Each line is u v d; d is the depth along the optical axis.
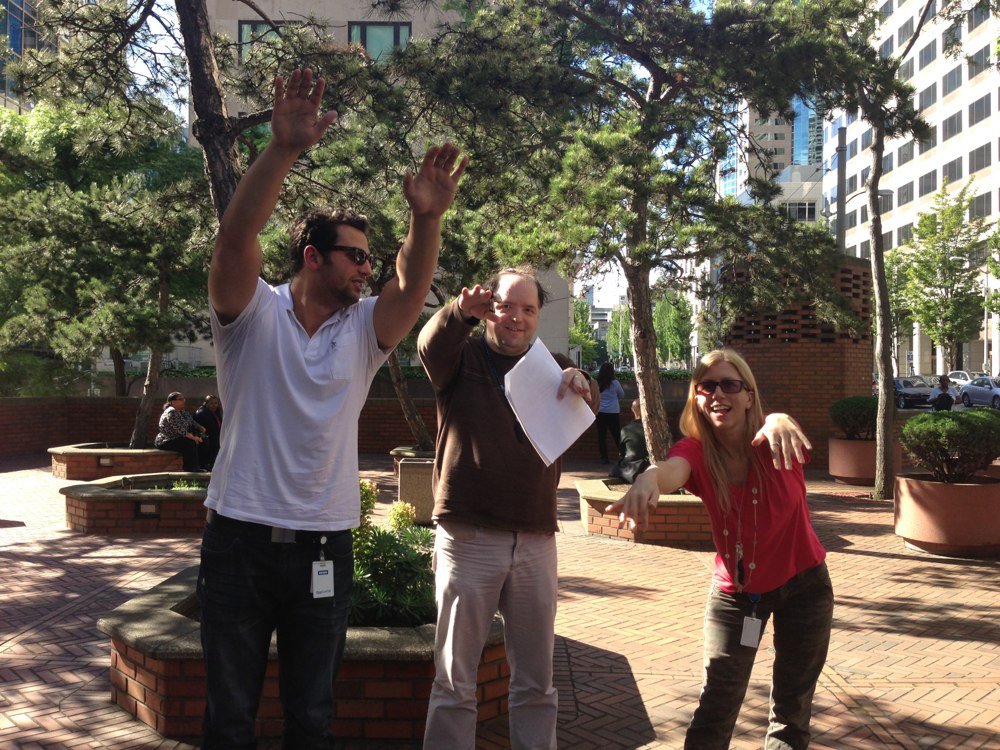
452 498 3.20
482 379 3.29
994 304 43.94
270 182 2.42
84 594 6.99
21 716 4.32
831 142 82.69
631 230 9.94
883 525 10.54
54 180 21.86
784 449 2.97
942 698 4.74
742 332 17.12
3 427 19.27
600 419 18.38
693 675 5.09
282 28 10.05
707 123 11.85
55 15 9.20
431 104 10.09
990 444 8.54
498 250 11.10
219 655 2.54
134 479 10.62
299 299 2.72
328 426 2.59
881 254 12.59
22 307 21.08
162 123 11.01
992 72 54.09
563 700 4.66
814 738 4.20
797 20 10.73
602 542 9.48
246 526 2.54
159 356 15.61
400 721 4.06
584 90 10.77
